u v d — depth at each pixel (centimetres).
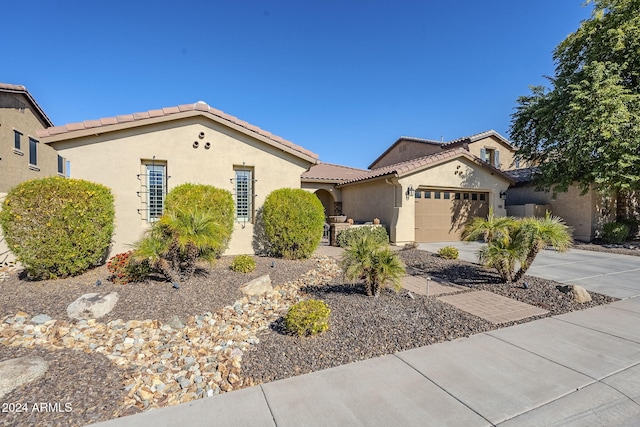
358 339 466
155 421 293
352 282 724
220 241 785
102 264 903
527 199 1927
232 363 401
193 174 1073
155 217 1048
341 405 313
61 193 712
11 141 1650
